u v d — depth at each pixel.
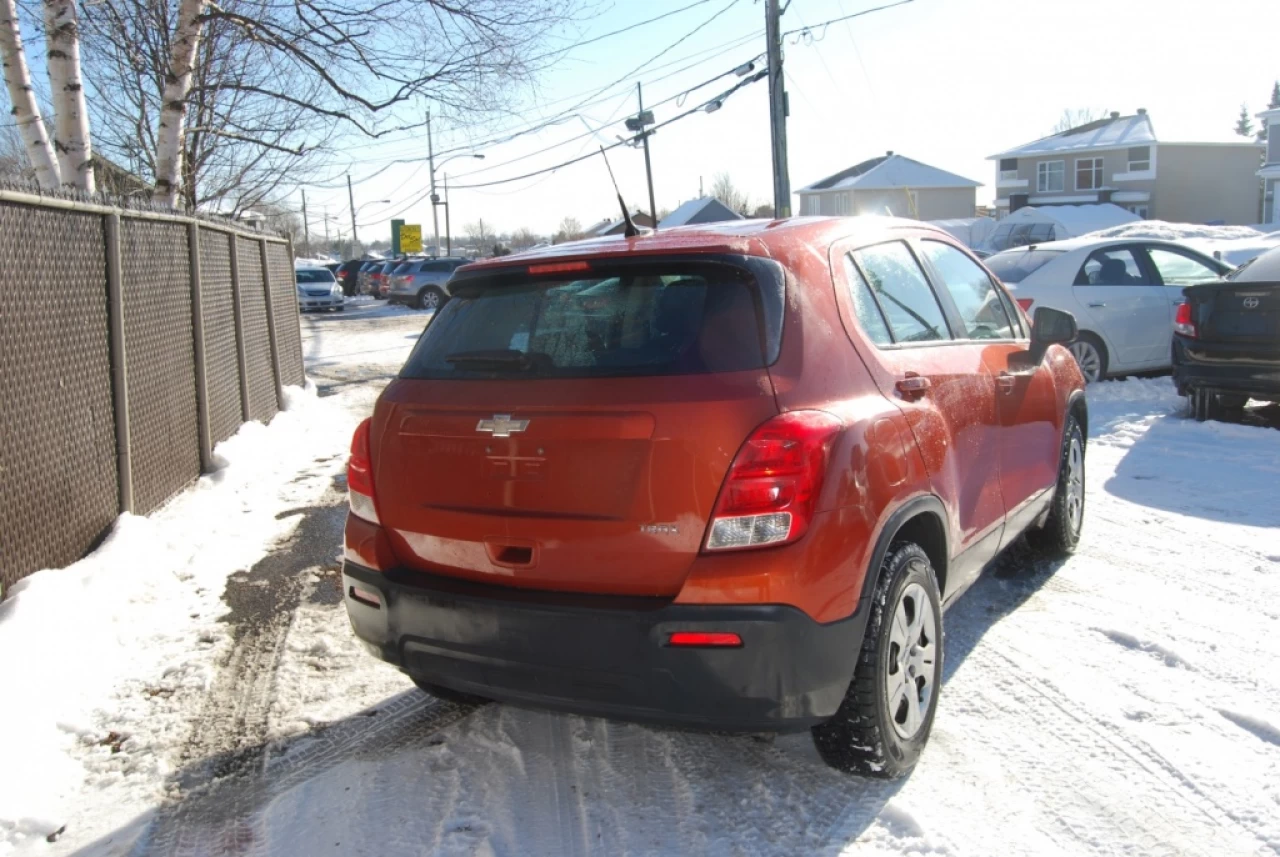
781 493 2.79
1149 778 3.25
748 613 2.77
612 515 2.90
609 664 2.89
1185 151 55.00
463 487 3.14
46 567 5.09
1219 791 3.15
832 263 3.44
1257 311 7.87
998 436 4.20
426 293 37.19
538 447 3.00
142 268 6.73
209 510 7.03
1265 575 5.02
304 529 6.81
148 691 4.27
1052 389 4.95
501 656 3.04
